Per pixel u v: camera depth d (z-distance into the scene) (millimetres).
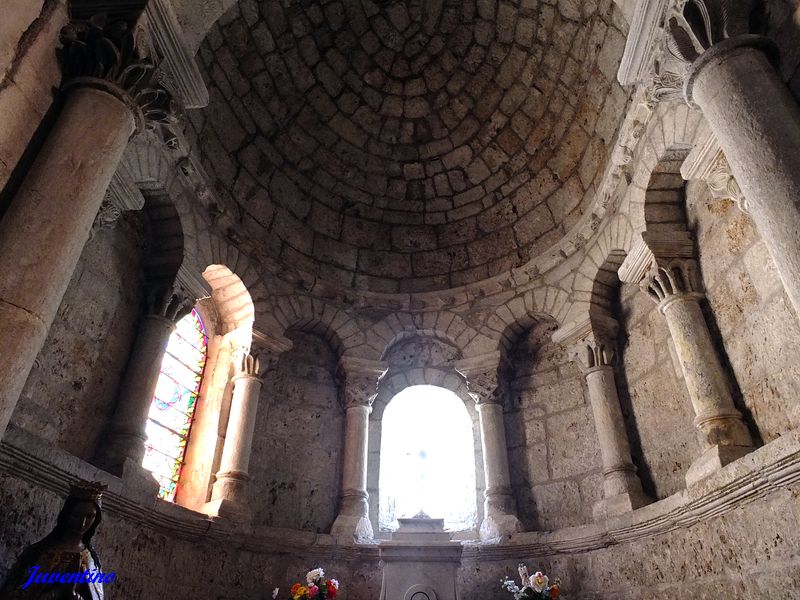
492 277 8133
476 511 7293
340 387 7789
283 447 7094
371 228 8797
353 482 6988
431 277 8539
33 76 3102
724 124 3219
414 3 8297
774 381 4426
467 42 8352
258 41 7562
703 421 4797
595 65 6918
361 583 6273
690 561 4828
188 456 6535
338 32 8258
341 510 6844
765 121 3049
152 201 5941
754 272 4719
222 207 6742
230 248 6910
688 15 3562
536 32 7656
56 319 4734
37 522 3902
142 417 5266
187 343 6875
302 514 6828
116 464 4883
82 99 3244
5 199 2918
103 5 3441
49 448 3996
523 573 5395
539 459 7172
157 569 5004
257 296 7137
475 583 6273
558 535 6168
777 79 3217
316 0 7898
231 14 7062
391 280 8500
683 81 3617
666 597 5008
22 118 3023
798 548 3703
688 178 4805
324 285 7926
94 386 5086
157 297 5812
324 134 8555
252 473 6688
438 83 8680
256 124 7816
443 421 8484
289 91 8117
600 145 7031
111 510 4582
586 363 6719
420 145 8922
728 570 4391
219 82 7152
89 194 3039
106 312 5332
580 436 6980
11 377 2494
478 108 8562
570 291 7207
